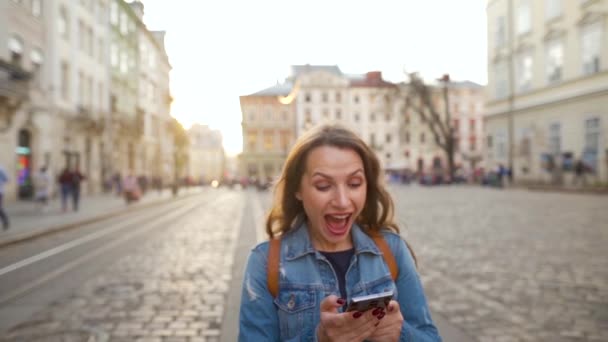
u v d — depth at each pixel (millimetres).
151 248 9234
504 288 5543
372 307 1188
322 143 1487
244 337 1450
